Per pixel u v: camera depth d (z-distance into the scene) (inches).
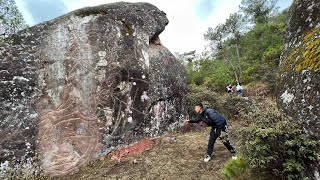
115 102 246.5
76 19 241.0
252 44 1046.4
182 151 243.1
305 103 137.8
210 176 198.5
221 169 206.5
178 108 307.9
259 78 661.9
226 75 795.4
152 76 275.4
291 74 155.8
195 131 304.3
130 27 267.7
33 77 218.7
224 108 352.2
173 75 304.3
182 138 273.3
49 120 221.5
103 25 250.2
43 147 217.3
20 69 214.7
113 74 246.5
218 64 1101.7
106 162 231.8
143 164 224.7
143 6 290.4
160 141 264.8
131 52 261.1
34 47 222.7
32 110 215.8
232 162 169.9
